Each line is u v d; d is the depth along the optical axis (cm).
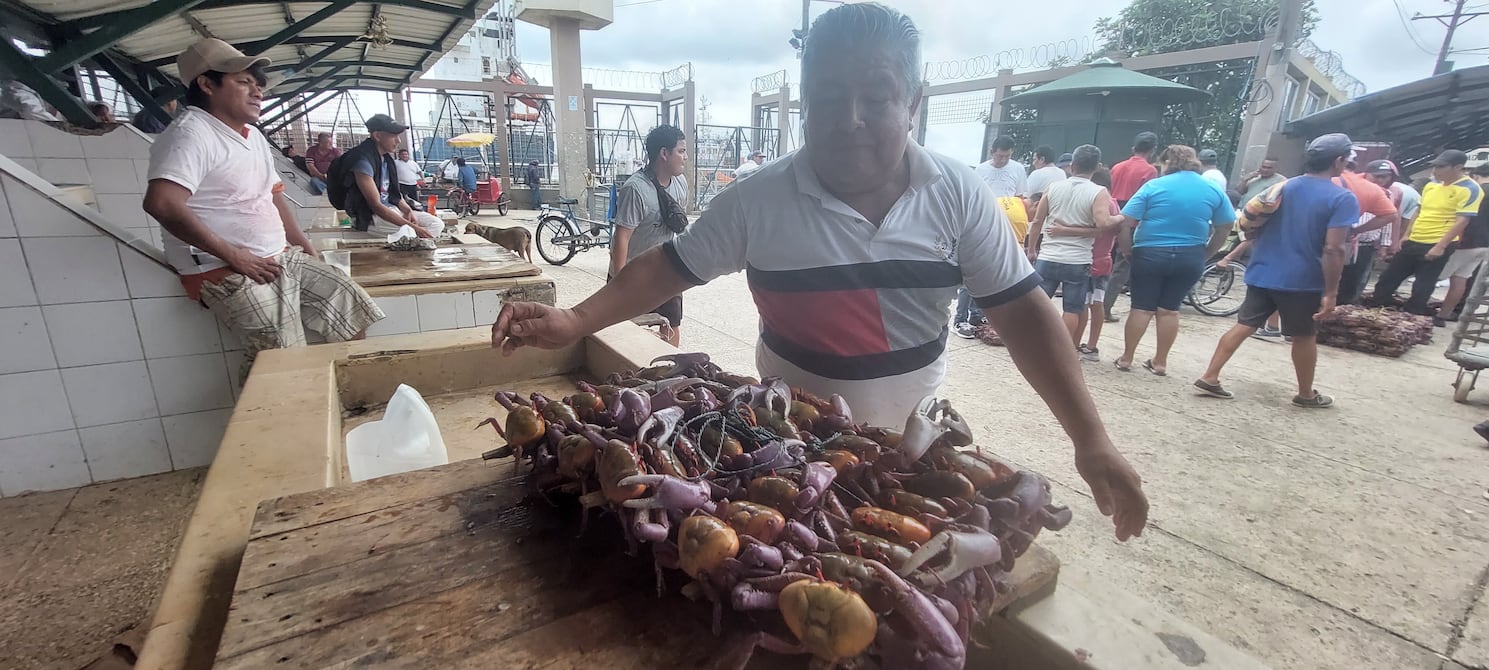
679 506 94
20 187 262
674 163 355
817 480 97
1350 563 255
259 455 150
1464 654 209
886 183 137
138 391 301
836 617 73
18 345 276
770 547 86
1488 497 304
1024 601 105
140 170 548
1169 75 1191
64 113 495
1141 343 574
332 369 211
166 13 382
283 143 1725
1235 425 388
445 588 100
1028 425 386
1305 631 219
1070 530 277
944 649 75
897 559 85
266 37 626
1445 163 648
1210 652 96
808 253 141
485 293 368
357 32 689
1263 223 413
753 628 91
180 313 299
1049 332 133
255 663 84
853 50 116
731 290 770
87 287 280
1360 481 319
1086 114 934
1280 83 1008
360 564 105
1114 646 97
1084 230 480
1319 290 397
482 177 1748
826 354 153
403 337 244
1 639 212
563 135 1579
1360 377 486
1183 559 256
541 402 133
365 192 521
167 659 92
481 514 120
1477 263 655
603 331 256
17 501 289
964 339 573
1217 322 677
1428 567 252
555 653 88
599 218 1409
